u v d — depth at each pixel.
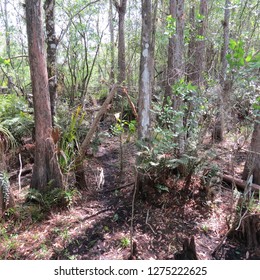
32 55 3.13
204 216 3.38
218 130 4.82
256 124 3.64
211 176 3.60
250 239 2.88
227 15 5.61
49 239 2.91
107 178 4.35
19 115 5.26
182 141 3.62
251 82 2.96
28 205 3.35
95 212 3.45
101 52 11.36
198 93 3.59
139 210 3.48
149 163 3.36
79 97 8.09
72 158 3.87
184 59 4.40
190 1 6.36
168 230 3.14
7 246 2.74
